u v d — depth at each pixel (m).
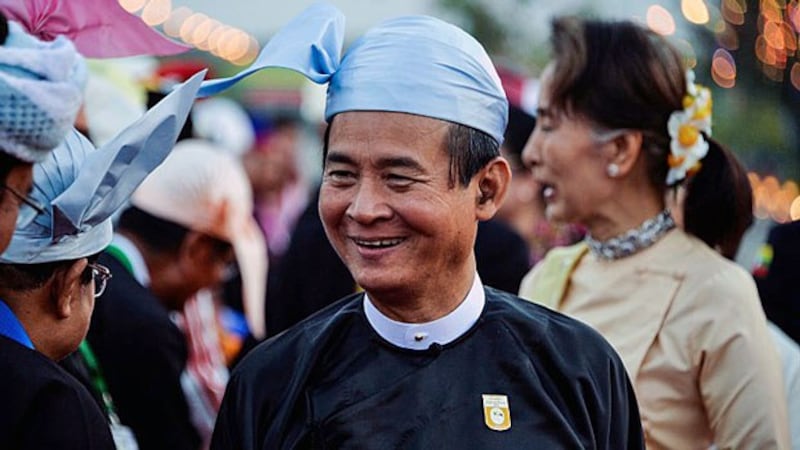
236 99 11.24
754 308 3.41
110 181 2.44
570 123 3.59
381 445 2.54
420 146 2.49
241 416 2.63
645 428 3.39
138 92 5.17
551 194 3.67
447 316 2.62
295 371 2.63
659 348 3.44
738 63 9.74
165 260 4.42
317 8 2.63
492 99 2.59
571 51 3.57
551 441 2.56
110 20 2.79
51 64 2.20
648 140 3.56
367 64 2.53
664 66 3.53
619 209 3.59
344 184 2.54
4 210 2.24
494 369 2.62
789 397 3.55
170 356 3.90
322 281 5.12
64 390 2.40
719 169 3.61
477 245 5.00
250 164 9.12
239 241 4.85
